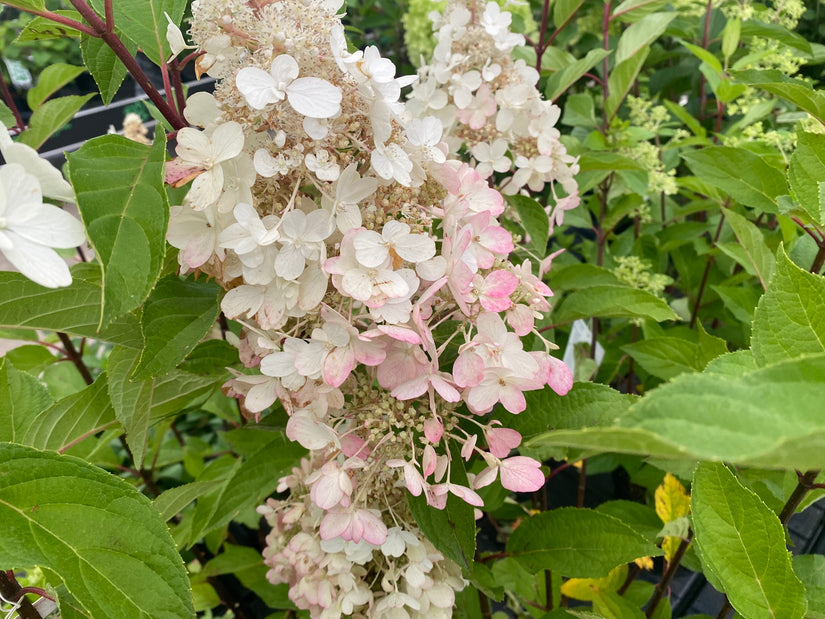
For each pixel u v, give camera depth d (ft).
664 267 2.20
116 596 0.58
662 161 2.05
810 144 0.96
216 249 0.76
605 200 1.89
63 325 0.83
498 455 0.79
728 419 0.37
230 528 2.04
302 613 1.21
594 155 1.45
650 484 1.65
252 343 0.85
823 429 0.31
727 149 1.26
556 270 1.58
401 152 0.76
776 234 1.53
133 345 0.90
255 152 0.73
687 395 0.39
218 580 1.67
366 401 0.84
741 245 1.44
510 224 1.41
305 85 0.69
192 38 0.78
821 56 2.06
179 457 1.89
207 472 1.55
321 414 0.79
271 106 0.72
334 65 0.74
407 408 0.82
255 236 0.71
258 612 1.81
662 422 0.38
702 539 0.72
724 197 1.71
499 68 1.16
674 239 1.94
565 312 1.33
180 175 0.71
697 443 0.36
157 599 0.59
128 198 0.62
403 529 0.92
